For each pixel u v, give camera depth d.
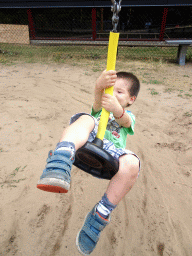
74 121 1.59
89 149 1.31
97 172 1.66
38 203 2.54
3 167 3.02
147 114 4.94
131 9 10.60
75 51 10.79
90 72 7.74
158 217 2.50
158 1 8.68
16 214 2.40
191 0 8.59
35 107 4.75
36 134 3.79
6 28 9.61
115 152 1.53
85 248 1.45
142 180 3.04
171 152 3.63
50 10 11.34
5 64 8.20
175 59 10.10
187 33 10.70
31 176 2.91
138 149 3.69
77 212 2.47
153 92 6.15
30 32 9.91
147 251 2.13
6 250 2.05
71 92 5.86
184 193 2.85
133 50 11.65
